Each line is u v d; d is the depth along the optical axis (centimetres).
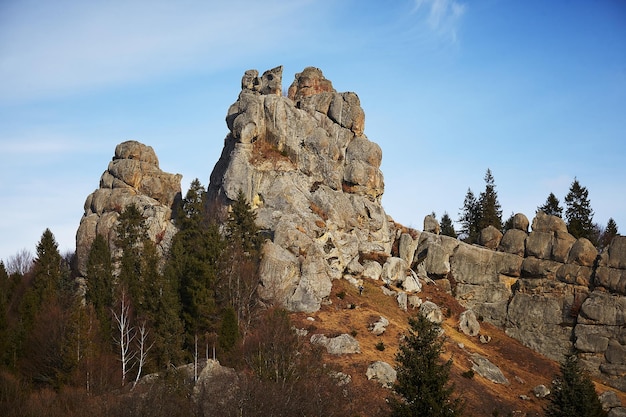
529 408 7281
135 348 7056
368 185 10119
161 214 9588
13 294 8356
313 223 9050
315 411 5700
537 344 9131
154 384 5816
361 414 6219
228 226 8494
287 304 8088
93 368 6381
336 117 10450
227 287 7606
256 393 5559
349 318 8062
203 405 5703
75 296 8238
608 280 9025
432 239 10369
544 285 9444
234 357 6444
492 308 9631
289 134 9938
